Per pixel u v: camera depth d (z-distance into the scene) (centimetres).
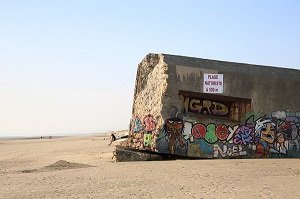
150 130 1945
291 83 2097
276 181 1178
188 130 1923
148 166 1522
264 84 2050
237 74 2012
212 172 1367
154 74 2005
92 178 1274
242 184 1128
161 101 1900
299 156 2070
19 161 2377
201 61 1984
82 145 4081
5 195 1014
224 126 1975
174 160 1833
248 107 2016
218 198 927
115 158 2078
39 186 1154
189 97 1942
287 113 2073
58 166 1789
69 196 988
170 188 1075
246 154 1991
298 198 916
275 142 2041
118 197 960
